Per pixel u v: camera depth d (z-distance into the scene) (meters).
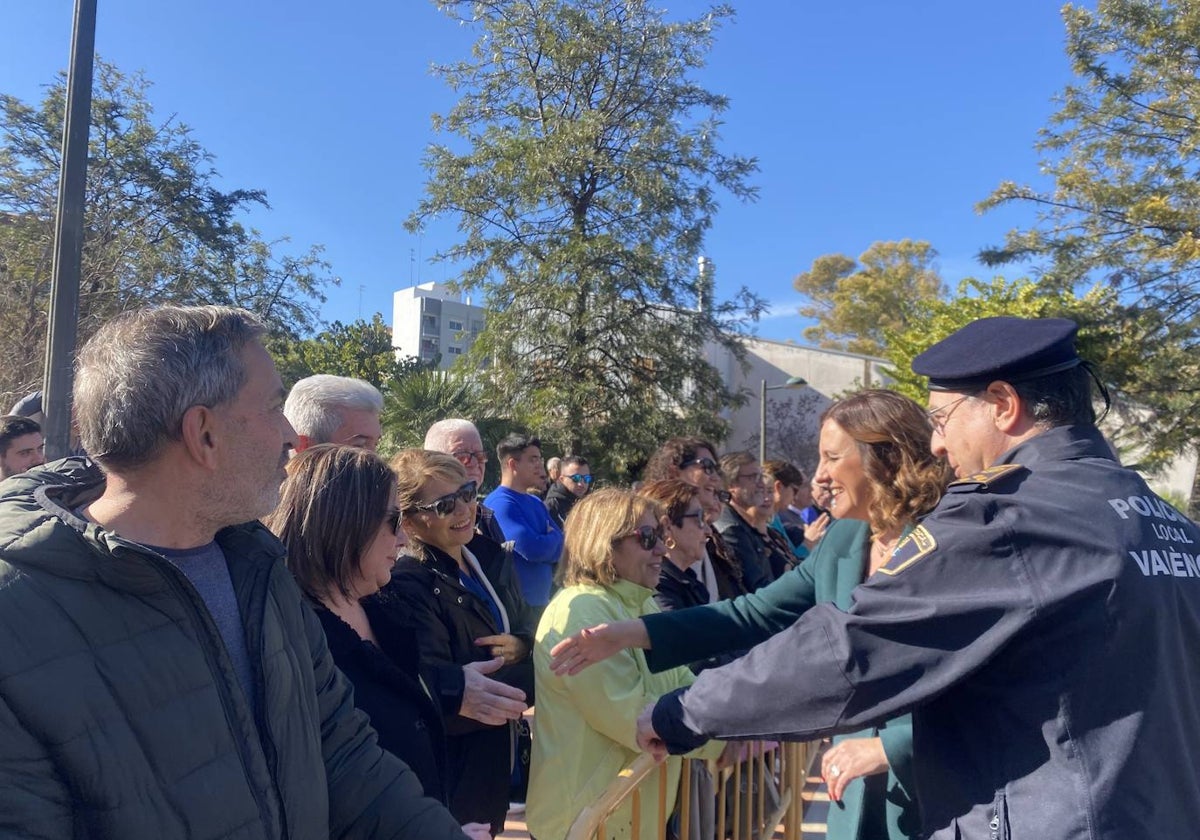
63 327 5.23
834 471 2.22
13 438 4.21
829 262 54.78
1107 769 1.29
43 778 1.09
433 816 1.59
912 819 2.13
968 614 1.37
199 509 1.36
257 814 1.29
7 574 1.12
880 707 1.42
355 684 1.95
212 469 1.34
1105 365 17.53
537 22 20.92
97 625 1.17
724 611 2.37
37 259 13.75
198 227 18.08
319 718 1.58
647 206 20.39
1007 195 19.59
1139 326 18.09
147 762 1.17
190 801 1.20
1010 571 1.38
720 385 21.67
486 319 21.23
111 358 1.31
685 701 1.65
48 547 1.14
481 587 2.90
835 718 1.46
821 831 4.00
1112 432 18.59
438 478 2.59
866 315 49.47
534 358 20.62
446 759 2.14
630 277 19.98
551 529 5.17
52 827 1.09
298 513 2.00
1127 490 1.46
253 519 1.47
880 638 1.42
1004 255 19.80
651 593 2.73
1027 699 1.35
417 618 2.41
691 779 2.56
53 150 16.09
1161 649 1.35
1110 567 1.33
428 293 50.31
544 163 19.84
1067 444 1.52
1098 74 18.78
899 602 1.42
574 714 2.40
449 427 3.93
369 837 1.57
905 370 20.81
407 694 2.03
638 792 2.10
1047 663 1.34
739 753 2.70
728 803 2.87
